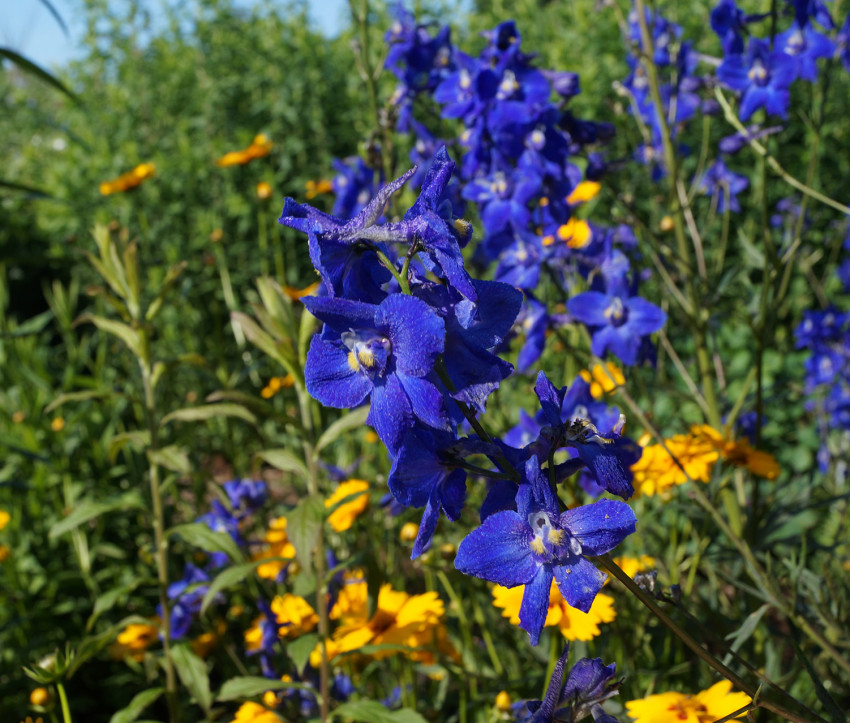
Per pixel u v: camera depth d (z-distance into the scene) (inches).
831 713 55.3
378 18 290.5
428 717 96.4
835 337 154.9
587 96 226.2
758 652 93.0
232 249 243.6
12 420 163.6
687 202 120.8
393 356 43.8
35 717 118.0
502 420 115.5
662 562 84.8
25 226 298.2
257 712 89.8
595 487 83.3
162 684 124.3
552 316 97.9
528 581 44.5
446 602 116.0
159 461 94.6
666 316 92.0
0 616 129.0
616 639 89.5
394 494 43.8
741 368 185.0
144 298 221.1
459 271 42.0
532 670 98.2
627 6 254.2
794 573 74.0
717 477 89.0
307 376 44.9
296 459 87.3
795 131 228.5
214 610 121.6
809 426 181.6
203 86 296.5
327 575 86.4
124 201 259.3
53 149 346.3
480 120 105.7
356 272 45.9
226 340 241.3
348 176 141.5
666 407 154.1
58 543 146.1
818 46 108.3
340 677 97.4
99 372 177.3
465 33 280.1
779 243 205.8
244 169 263.6
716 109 127.6
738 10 105.3
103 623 135.1
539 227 108.5
